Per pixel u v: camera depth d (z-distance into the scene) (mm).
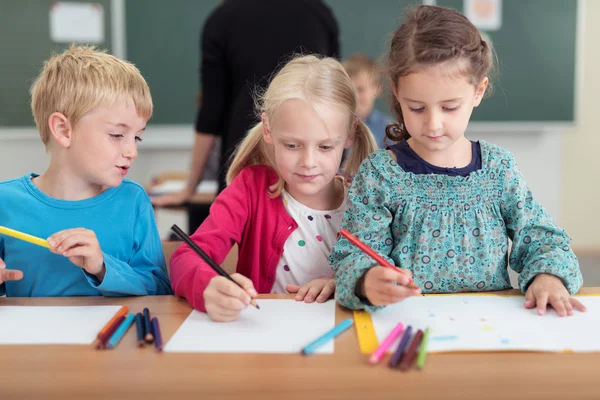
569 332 762
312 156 1022
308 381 640
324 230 1172
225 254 1126
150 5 3730
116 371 672
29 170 3844
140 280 1014
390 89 1040
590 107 4180
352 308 864
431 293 989
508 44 3910
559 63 3947
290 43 1996
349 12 3828
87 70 1030
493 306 874
